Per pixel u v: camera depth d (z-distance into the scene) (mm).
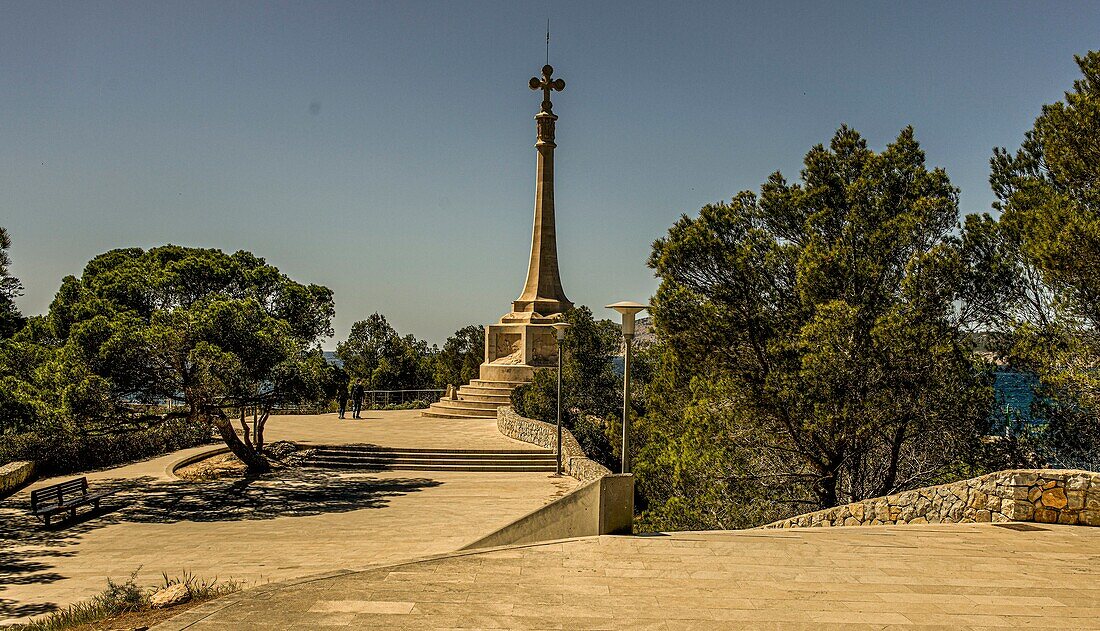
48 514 17828
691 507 18922
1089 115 15789
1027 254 16766
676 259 20547
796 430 19359
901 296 19078
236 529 17562
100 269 32656
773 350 19438
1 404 19000
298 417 41750
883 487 19094
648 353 26625
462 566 8328
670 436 23312
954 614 6723
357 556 14086
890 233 19438
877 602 7086
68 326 26969
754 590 7477
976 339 18750
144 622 7477
